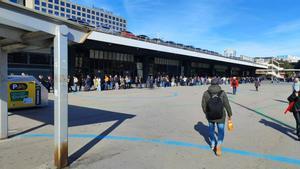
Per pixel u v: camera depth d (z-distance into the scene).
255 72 90.56
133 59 41.50
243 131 9.34
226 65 67.75
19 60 26.80
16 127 9.48
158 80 39.09
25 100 14.03
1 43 7.53
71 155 6.43
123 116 12.08
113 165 5.82
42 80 24.20
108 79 30.25
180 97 22.12
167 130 9.30
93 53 34.84
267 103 18.92
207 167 5.79
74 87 26.77
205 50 55.22
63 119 5.58
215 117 6.44
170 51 40.09
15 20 5.05
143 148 7.11
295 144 7.71
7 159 6.12
